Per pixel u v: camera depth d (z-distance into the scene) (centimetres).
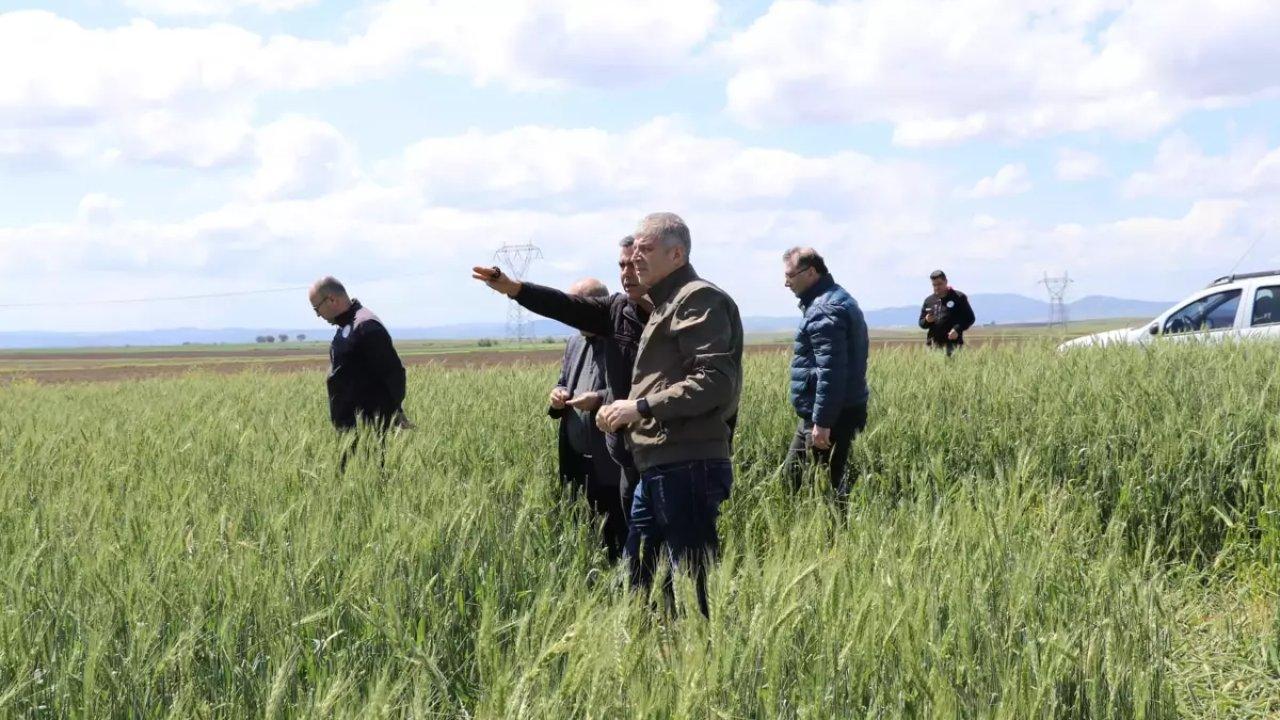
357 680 330
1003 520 407
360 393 688
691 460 437
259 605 347
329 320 694
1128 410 701
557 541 502
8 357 11544
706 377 422
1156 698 302
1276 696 404
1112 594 349
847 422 645
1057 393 765
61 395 1683
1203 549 612
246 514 459
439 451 638
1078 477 672
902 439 728
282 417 883
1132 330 1374
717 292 431
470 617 390
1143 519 622
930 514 483
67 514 455
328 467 550
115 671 298
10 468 585
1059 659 293
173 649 302
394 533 397
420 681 285
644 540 459
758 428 765
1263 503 624
